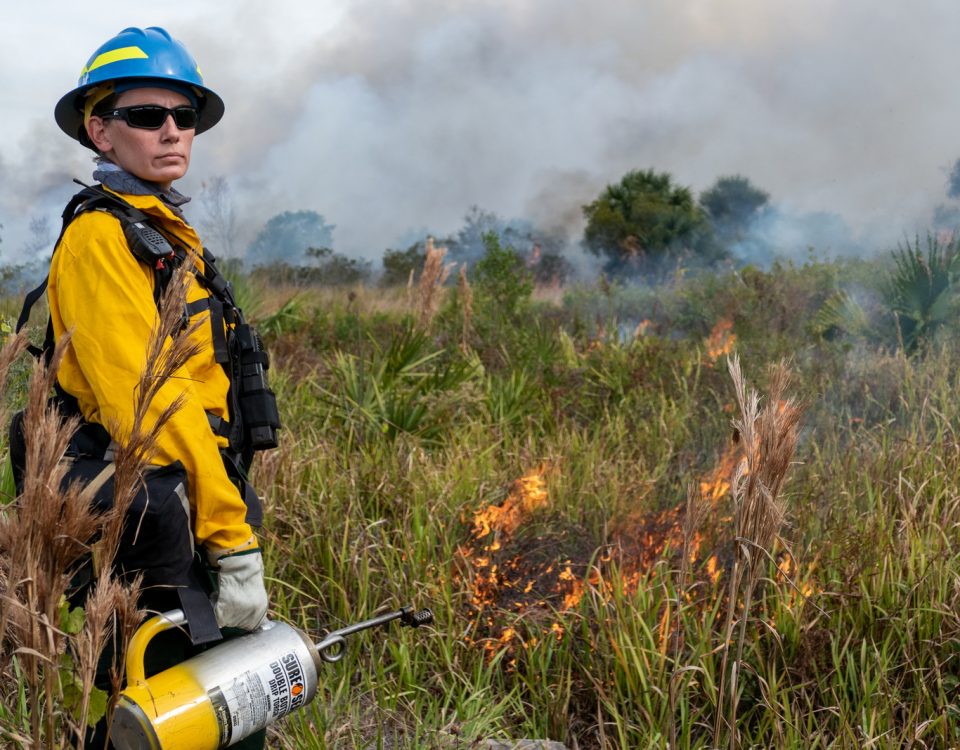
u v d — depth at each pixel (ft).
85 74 6.89
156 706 5.60
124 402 5.87
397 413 17.54
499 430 18.53
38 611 5.02
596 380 22.71
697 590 11.07
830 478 13.99
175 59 6.92
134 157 6.82
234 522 6.18
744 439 7.63
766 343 25.13
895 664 10.16
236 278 28.07
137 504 5.80
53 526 4.85
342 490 13.98
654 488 15.21
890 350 24.30
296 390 20.08
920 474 14.07
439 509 13.35
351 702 9.39
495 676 10.60
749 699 10.06
